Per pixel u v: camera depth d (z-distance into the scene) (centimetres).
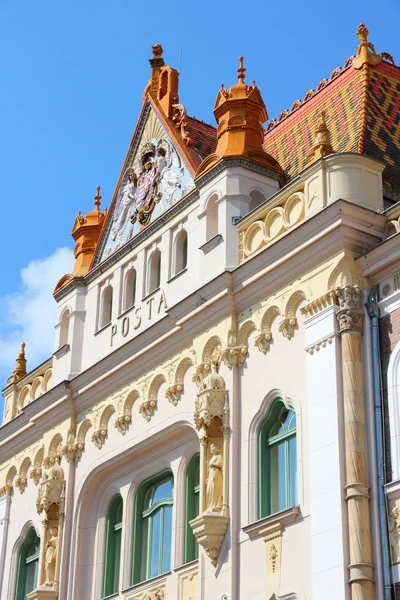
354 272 2773
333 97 3756
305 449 2748
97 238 4016
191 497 3222
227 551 2878
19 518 3941
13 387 4259
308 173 2973
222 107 3462
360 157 2914
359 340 2714
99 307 3794
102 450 3559
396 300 2684
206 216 3350
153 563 3300
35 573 3822
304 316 2867
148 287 3575
